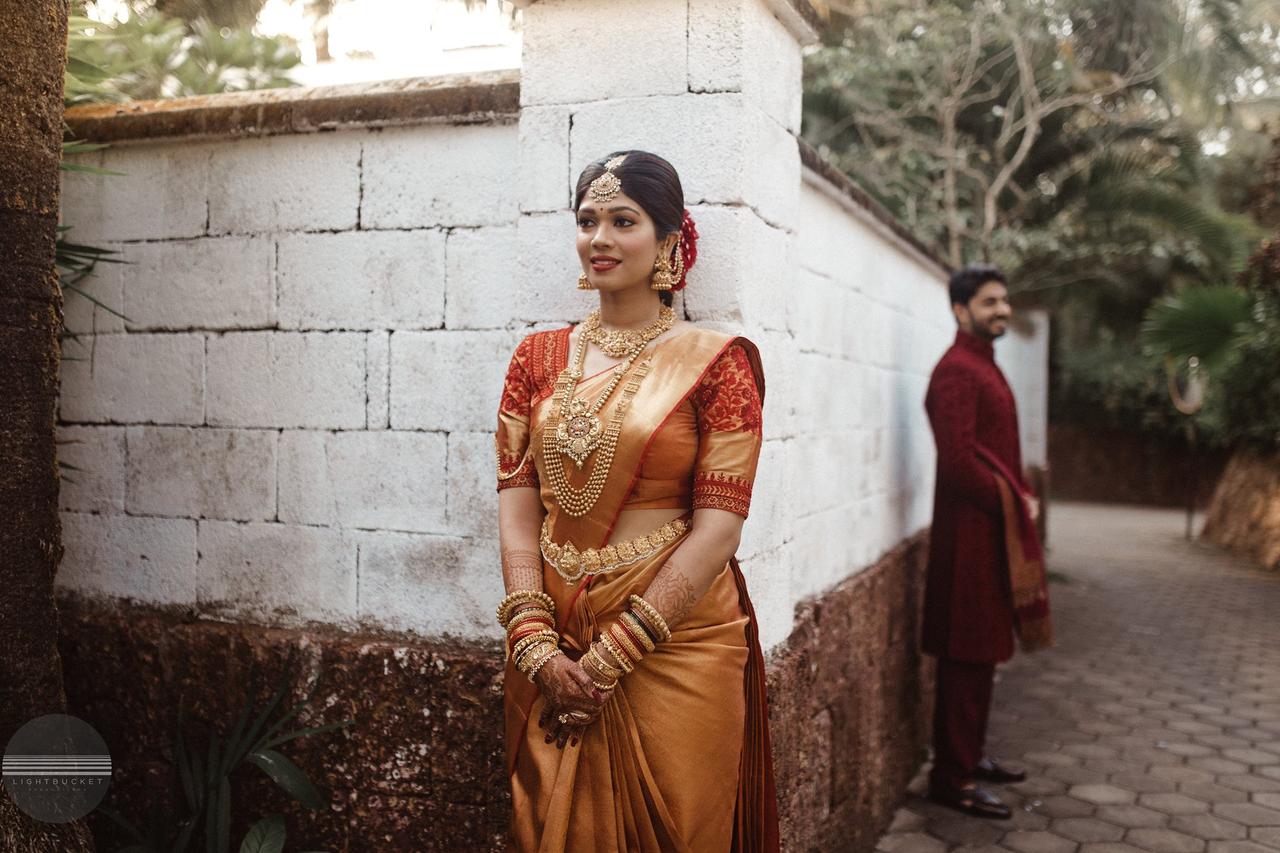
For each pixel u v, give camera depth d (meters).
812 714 2.71
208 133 2.67
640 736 1.75
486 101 2.42
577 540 1.82
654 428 1.76
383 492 2.55
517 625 1.79
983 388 3.71
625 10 2.22
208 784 2.49
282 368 2.65
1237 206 12.88
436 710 2.41
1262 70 9.71
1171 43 8.85
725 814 1.80
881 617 3.62
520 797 1.80
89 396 2.85
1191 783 4.02
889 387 4.16
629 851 1.75
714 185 2.15
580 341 1.91
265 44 4.29
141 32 4.01
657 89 2.19
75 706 2.74
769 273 2.34
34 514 2.13
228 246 2.71
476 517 2.47
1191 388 16.28
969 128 9.44
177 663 2.65
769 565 2.39
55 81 2.11
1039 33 8.53
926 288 4.96
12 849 2.06
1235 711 5.06
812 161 2.82
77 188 2.86
